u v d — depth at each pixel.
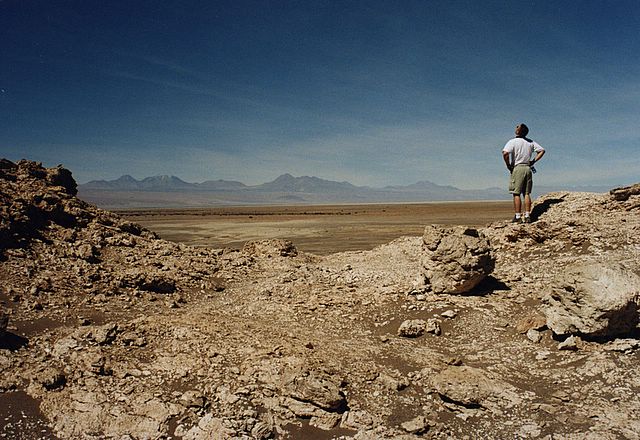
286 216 86.50
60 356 8.02
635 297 7.99
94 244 14.59
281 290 12.77
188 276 13.89
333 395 6.79
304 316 10.84
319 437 6.38
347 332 9.88
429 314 10.30
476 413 6.68
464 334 9.34
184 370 7.71
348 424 6.56
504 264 13.39
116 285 12.02
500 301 10.68
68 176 19.28
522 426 6.27
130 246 15.59
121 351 8.27
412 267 14.87
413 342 9.20
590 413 6.34
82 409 6.88
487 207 111.12
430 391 7.28
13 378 7.49
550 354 8.12
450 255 11.13
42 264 12.30
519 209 15.45
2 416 6.71
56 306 10.37
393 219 68.00
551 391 7.03
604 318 7.94
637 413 6.23
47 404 7.00
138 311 10.84
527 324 9.15
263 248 18.27
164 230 55.75
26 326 9.25
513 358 8.18
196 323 9.48
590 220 14.16
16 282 10.98
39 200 15.29
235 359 7.99
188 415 6.73
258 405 6.89
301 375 7.28
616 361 7.44
